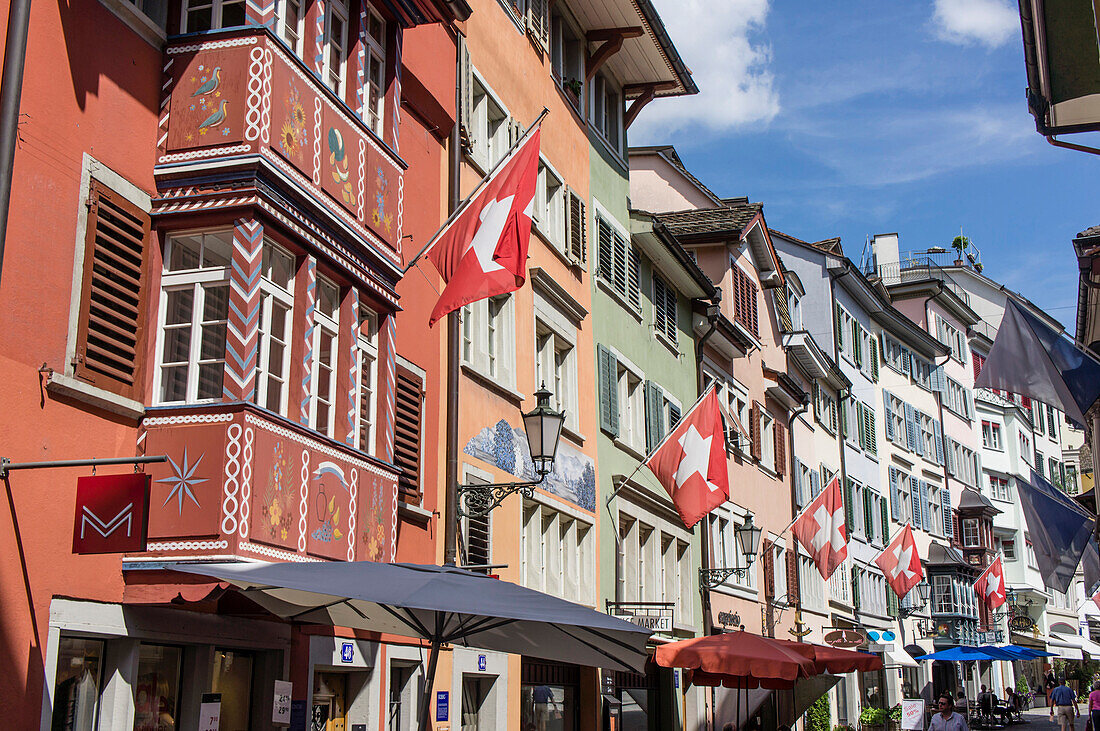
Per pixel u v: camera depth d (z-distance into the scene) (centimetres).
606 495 2002
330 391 1081
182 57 966
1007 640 5728
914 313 5447
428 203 1456
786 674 1659
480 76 1653
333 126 1068
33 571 789
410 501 1318
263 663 1055
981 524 5447
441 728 1355
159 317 935
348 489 1052
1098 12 1341
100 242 878
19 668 771
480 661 1478
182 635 927
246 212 930
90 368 855
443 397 1435
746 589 2836
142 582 872
